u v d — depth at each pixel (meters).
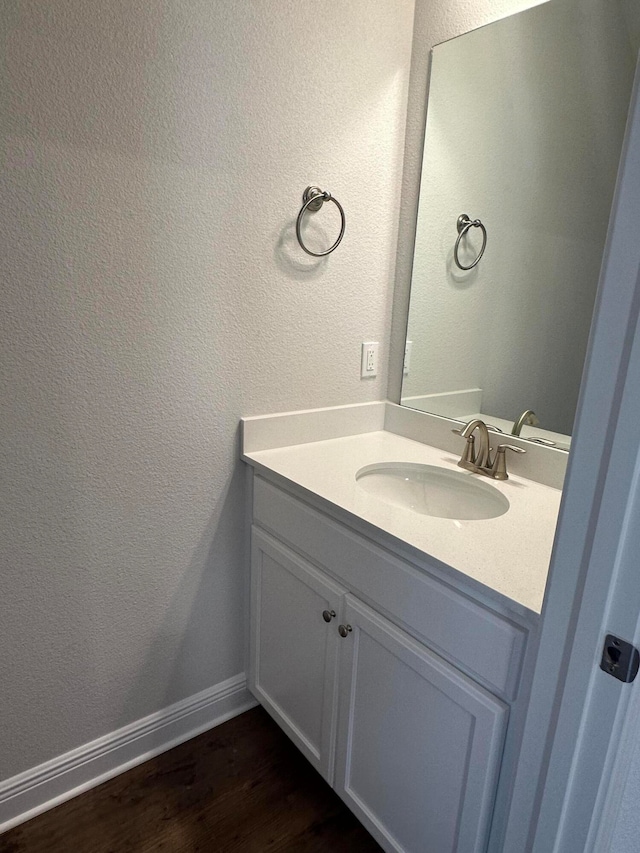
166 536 1.44
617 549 0.59
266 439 1.54
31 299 1.11
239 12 1.22
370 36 1.45
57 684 1.35
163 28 1.14
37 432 1.18
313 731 1.42
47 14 1.01
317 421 1.63
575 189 1.26
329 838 1.34
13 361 1.11
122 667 1.45
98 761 1.46
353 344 1.66
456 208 1.51
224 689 1.68
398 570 1.08
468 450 1.47
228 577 1.60
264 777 1.50
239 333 1.42
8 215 1.05
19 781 1.34
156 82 1.15
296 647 1.45
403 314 1.71
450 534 1.09
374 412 1.76
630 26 1.13
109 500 1.32
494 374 1.49
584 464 0.61
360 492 1.28
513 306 1.42
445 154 1.51
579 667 0.66
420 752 1.10
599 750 0.67
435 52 1.49
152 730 1.54
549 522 1.16
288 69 1.33
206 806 1.41
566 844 0.74
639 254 0.52
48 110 1.05
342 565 1.24
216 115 1.25
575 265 1.28
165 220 1.23
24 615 1.26
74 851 1.28
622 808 0.75
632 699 0.64
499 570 0.95
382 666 1.16
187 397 1.37
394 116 1.56
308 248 1.48
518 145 1.36
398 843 1.19
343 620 1.25
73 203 1.11
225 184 1.30
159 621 1.49
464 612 0.96
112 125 1.12
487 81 1.39
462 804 1.02
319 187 1.45
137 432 1.31
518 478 1.44
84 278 1.16
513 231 1.40
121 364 1.25
